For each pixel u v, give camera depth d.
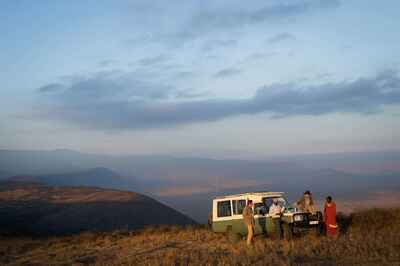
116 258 18.67
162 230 28.33
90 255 20.23
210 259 15.41
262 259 14.89
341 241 16.75
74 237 28.20
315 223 19.45
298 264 13.54
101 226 57.12
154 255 18.17
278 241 18.42
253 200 20.97
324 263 13.66
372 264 13.18
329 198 18.94
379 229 20.02
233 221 21.38
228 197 21.88
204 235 23.20
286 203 21.16
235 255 15.81
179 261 15.66
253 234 20.31
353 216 22.64
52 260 19.69
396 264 12.95
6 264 19.53
